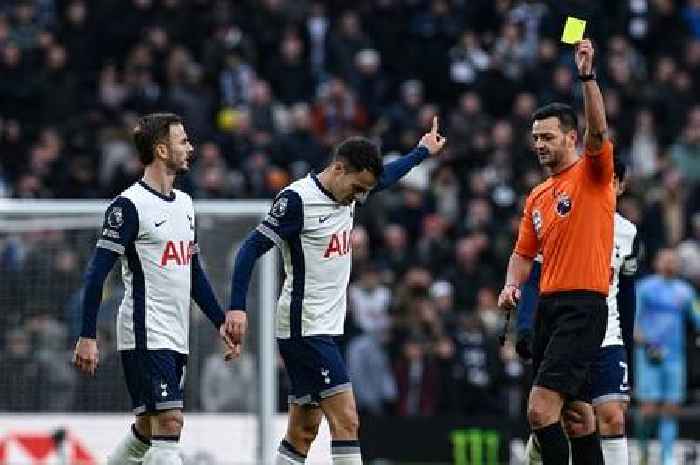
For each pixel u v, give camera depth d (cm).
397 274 7181
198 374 6262
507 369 6744
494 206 7644
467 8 9069
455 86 8762
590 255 3522
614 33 9212
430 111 8075
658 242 7675
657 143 8625
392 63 8819
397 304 6819
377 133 7956
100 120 7925
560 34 8912
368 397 6706
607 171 3506
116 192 7519
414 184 7644
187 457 6234
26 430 6191
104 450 6184
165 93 7975
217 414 6269
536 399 3516
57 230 6209
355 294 6844
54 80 8212
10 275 6194
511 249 7288
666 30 9338
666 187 7812
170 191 3672
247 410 6291
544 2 9000
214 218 6259
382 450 6656
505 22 9019
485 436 6706
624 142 8488
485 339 6775
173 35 8538
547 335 3578
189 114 7875
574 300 3519
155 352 3600
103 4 8644
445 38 8862
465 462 6688
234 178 7619
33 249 6206
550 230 3562
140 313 3600
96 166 7750
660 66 8875
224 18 8575
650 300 6378
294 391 3744
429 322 6775
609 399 4059
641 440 6322
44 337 6209
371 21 8881
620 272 4038
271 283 6178
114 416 6191
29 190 7438
